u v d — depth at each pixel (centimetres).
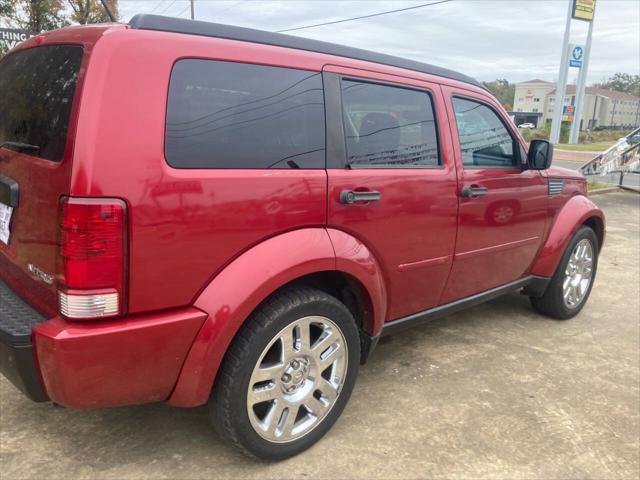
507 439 287
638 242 816
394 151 297
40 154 216
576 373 367
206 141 220
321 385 269
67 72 212
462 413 310
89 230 193
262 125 238
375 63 297
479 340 417
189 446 272
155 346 212
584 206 452
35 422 287
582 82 4388
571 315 471
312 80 261
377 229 284
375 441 280
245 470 255
